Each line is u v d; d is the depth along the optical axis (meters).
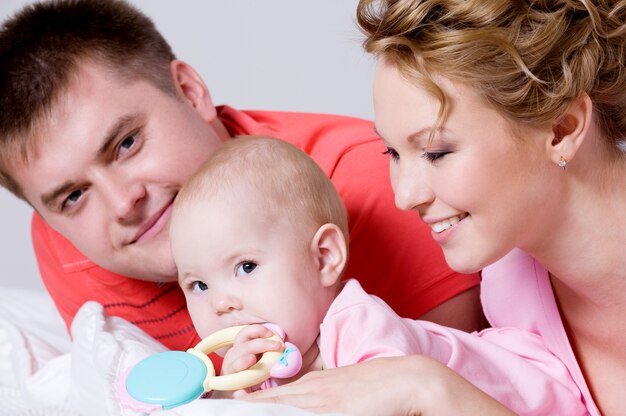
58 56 1.94
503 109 1.34
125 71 2.00
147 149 1.98
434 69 1.33
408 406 1.36
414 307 1.94
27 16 2.04
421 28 1.37
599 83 1.42
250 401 1.39
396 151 1.42
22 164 1.97
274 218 1.64
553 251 1.53
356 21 1.50
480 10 1.34
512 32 1.34
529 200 1.41
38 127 1.92
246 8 3.38
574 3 1.37
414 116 1.36
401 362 1.40
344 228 1.76
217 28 3.44
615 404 1.71
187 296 1.70
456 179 1.37
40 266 2.47
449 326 1.98
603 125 1.49
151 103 2.00
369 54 1.54
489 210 1.40
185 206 1.67
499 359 1.69
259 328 1.56
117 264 2.09
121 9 2.13
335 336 1.57
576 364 1.70
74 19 2.03
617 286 1.56
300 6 3.32
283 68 3.39
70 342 2.42
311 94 3.38
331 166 2.04
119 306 2.30
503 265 1.81
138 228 2.01
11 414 2.03
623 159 1.51
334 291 1.71
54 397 2.07
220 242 1.62
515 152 1.37
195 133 2.05
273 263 1.62
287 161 1.71
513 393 1.64
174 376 1.45
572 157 1.40
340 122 2.21
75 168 1.94
